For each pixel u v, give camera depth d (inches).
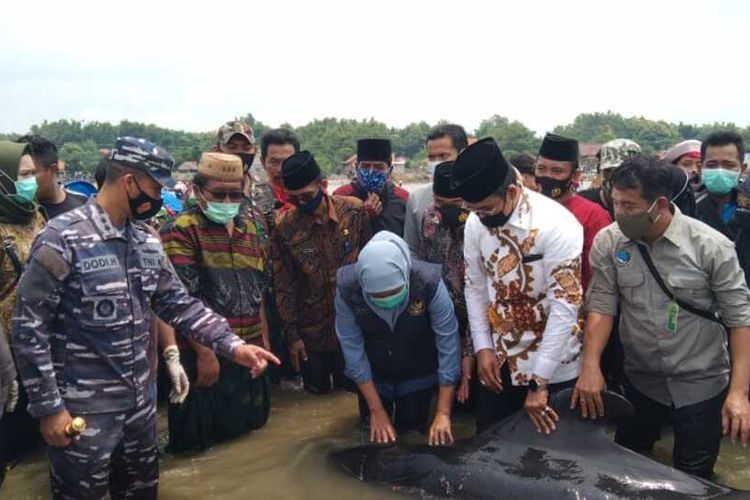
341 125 3203.7
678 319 147.0
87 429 128.5
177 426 181.8
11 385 142.0
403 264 160.6
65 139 3307.1
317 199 205.6
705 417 151.2
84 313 126.0
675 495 128.3
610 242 151.2
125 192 127.0
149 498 143.0
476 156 141.6
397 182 340.2
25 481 166.2
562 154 176.6
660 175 137.7
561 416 148.6
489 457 147.9
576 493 132.7
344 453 167.5
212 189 172.1
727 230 199.3
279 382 241.9
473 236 159.6
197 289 180.5
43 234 123.2
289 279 218.8
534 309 152.6
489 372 159.8
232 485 158.6
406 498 146.3
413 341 175.8
